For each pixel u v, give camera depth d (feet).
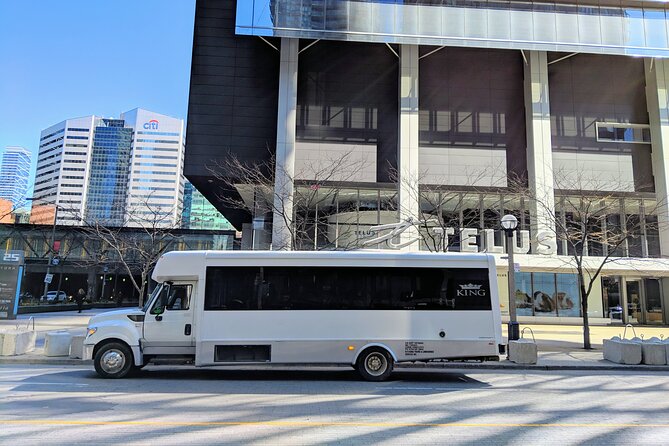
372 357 36.70
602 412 25.64
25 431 19.94
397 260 38.11
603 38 97.96
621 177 99.91
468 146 99.40
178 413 23.98
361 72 100.27
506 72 102.53
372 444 18.89
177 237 159.74
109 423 21.58
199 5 98.99
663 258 95.71
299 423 22.17
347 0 95.81
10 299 85.71
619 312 99.50
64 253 172.04
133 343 35.55
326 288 37.27
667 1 99.86
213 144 94.84
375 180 96.58
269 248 96.37
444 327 37.27
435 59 102.22
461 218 94.22
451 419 23.48
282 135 92.79
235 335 36.01
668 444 19.34
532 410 25.99
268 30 93.35
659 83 100.63
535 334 76.69
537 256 91.97
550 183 95.35
